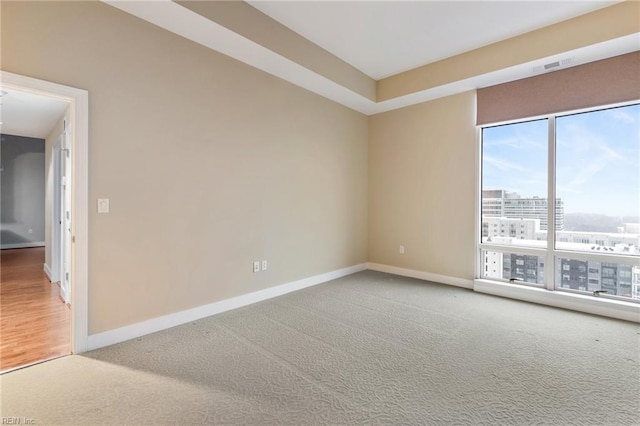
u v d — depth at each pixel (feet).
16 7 6.73
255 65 11.43
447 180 14.47
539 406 5.88
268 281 12.35
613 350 8.11
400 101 15.12
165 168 9.25
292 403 5.96
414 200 15.64
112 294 8.27
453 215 14.32
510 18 10.17
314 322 9.93
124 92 8.37
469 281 13.83
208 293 10.40
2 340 8.46
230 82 10.85
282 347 8.22
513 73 11.86
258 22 9.87
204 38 9.61
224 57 10.65
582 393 6.28
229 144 10.89
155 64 8.96
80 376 6.78
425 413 5.69
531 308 11.30
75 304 7.69
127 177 8.48
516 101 12.42
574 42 10.03
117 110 8.25
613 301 10.54
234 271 11.16
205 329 9.31
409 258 15.90
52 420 5.44
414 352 8.00
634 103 10.19
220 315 10.47
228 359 7.57
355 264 16.87
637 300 10.30
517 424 5.41
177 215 9.56
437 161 14.78
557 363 7.46
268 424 5.40
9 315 10.30
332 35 11.32
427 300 12.16
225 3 9.00
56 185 14.46
